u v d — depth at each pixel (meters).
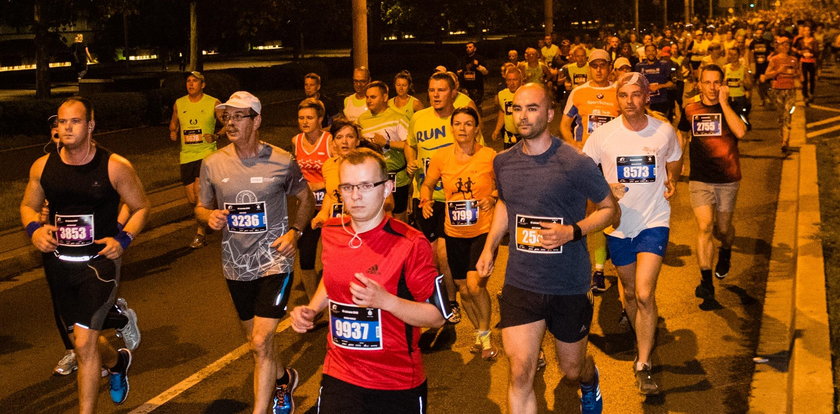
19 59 49.50
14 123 21.80
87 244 5.69
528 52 21.33
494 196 6.91
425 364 7.03
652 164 6.27
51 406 6.38
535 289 5.08
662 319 7.90
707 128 8.26
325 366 4.27
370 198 4.01
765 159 16.23
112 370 6.19
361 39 17.73
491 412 6.10
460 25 54.59
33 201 5.82
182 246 11.47
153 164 16.98
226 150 5.91
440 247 7.55
